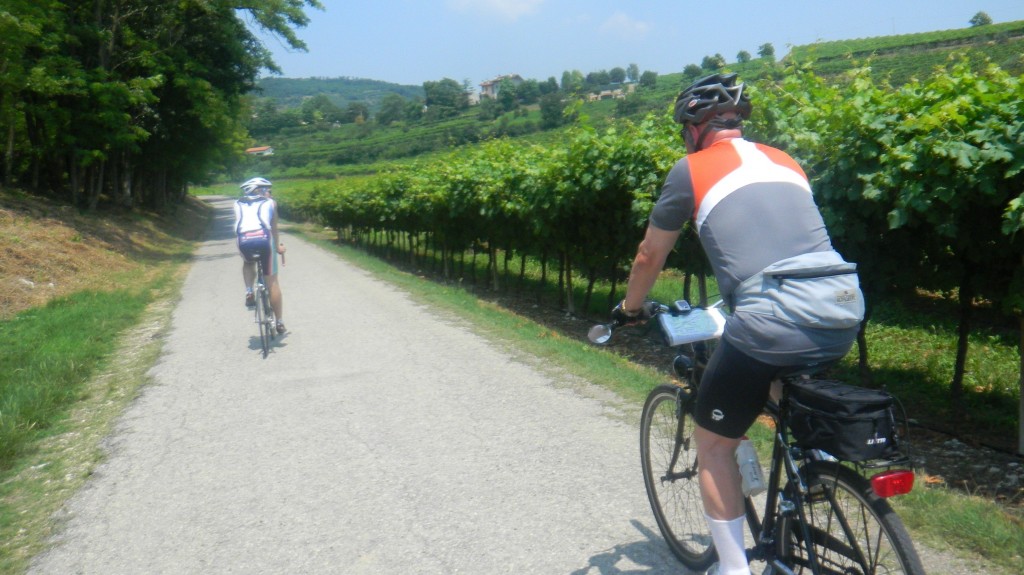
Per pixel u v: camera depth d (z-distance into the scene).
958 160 5.07
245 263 8.85
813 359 2.37
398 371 7.43
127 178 36.44
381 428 5.71
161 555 3.88
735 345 2.45
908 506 3.66
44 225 20.42
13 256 15.78
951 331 9.96
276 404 6.58
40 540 4.13
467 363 7.55
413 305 11.67
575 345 8.42
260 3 29.39
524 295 15.77
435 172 18.44
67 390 7.32
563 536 3.76
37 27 20.86
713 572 2.84
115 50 28.09
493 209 14.41
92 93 25.88
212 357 8.63
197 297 14.10
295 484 4.72
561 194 11.14
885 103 5.91
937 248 6.33
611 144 9.98
